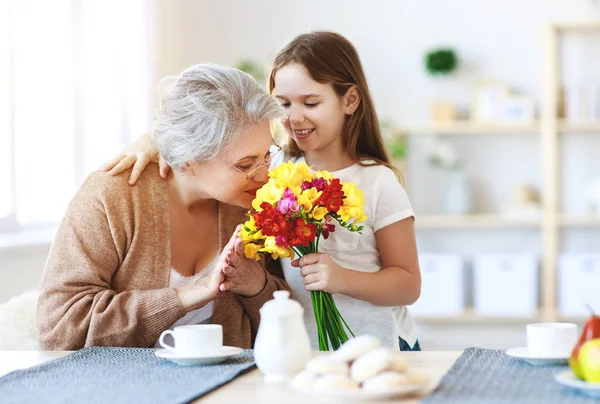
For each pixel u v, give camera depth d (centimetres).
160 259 208
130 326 191
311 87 231
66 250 201
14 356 184
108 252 203
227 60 576
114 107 446
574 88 545
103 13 441
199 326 170
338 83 234
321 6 573
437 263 542
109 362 170
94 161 435
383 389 132
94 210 203
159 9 509
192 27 568
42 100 403
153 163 216
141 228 207
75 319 194
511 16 563
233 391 144
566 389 137
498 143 569
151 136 224
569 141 564
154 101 475
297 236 176
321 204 179
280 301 152
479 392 136
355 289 205
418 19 569
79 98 425
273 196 180
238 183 200
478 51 566
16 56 379
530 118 550
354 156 239
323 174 187
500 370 152
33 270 381
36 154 400
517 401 130
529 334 159
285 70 234
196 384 147
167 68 528
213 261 219
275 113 197
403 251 229
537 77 562
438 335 563
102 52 440
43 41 404
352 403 134
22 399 141
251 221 183
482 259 544
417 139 575
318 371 139
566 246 568
